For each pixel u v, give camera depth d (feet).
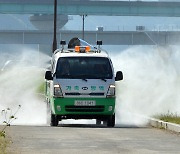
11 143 68.23
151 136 78.43
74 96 99.19
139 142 70.54
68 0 575.38
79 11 578.66
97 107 99.30
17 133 81.10
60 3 573.33
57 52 106.32
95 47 108.99
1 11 567.18
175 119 97.25
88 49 102.89
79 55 101.45
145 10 590.55
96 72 100.22
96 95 99.30
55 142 69.92
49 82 105.70
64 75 99.91
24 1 567.18
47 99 109.70
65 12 577.02
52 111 100.53
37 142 69.82
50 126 98.37
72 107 99.19
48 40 622.54
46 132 83.41
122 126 100.94
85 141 71.20
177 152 61.21
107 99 99.50
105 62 100.89
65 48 105.29
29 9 569.23
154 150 62.75
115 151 61.62
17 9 567.59
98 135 79.36
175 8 591.37
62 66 100.32
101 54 101.55
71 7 577.84
